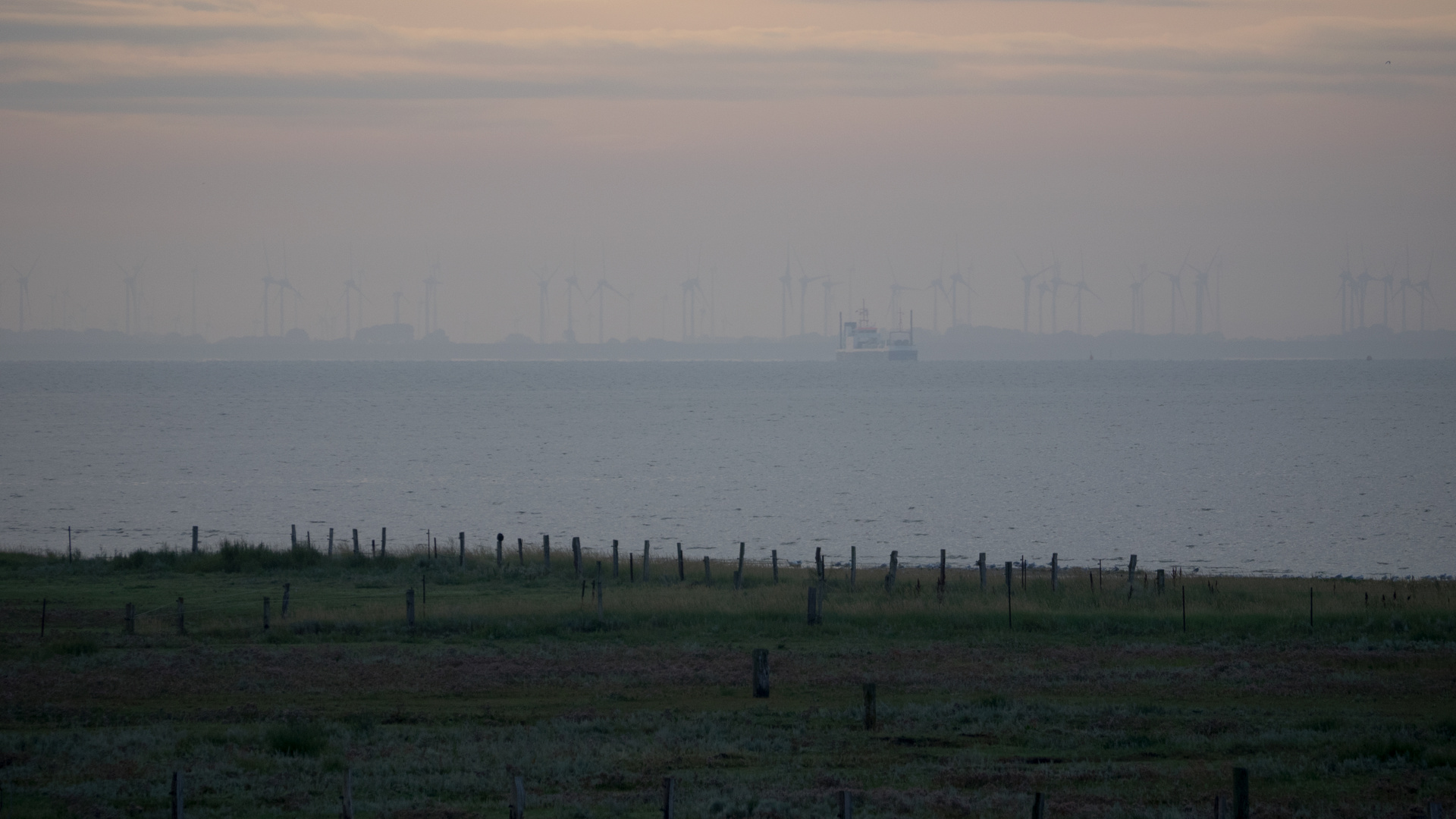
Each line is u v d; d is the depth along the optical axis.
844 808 72.19
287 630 158.50
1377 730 108.50
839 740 105.88
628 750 102.25
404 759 98.75
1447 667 138.00
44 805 84.56
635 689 128.75
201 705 120.44
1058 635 158.75
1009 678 133.12
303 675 133.62
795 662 141.88
